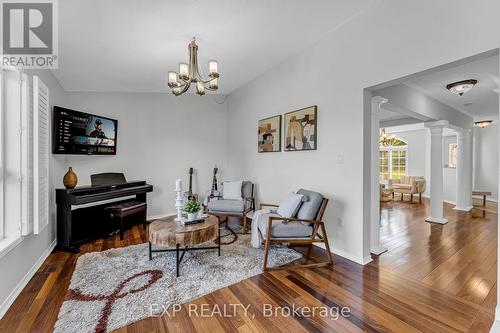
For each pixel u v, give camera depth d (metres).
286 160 3.73
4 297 1.85
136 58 3.19
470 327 1.66
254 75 4.26
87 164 4.02
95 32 2.55
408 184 7.50
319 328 1.65
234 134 5.15
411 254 2.96
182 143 5.00
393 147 8.77
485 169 7.30
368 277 2.36
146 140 4.65
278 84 3.84
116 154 4.33
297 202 2.80
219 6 2.29
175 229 2.53
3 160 2.12
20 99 2.21
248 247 3.11
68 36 2.59
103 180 3.77
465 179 5.89
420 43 2.12
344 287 2.17
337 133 2.91
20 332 1.60
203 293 2.05
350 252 2.78
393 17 2.31
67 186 3.16
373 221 2.99
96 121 3.91
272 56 3.51
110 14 2.29
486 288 2.16
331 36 2.94
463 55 1.85
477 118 6.38
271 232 2.57
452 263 2.69
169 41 2.84
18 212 2.15
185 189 5.03
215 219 2.92
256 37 2.93
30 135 2.29
